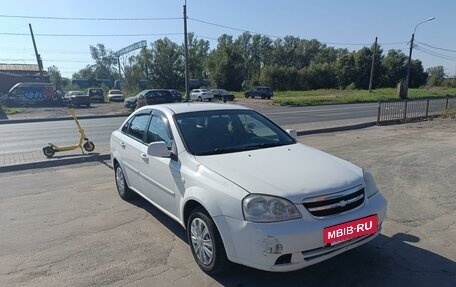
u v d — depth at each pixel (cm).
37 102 3500
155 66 6556
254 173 329
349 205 316
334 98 4044
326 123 1655
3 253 396
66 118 2305
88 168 809
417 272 339
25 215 508
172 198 399
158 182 429
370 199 338
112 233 443
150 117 487
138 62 6606
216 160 363
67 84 8794
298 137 1195
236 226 301
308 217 295
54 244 416
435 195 560
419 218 470
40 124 1972
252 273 342
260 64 11056
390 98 4162
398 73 8575
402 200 539
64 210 526
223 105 488
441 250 382
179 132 408
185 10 2902
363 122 1648
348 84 8519
